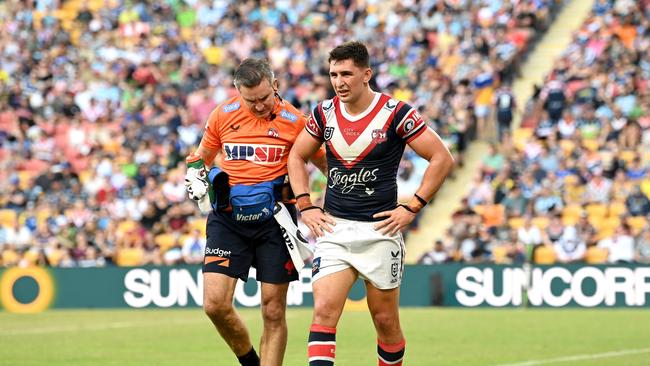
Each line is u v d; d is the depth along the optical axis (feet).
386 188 85.25
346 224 85.40
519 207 238.27
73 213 243.81
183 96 285.84
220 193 91.30
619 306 198.80
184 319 187.11
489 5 301.84
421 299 203.92
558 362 129.39
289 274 92.43
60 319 188.85
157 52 300.61
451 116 264.93
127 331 168.55
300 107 281.33
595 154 253.03
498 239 228.02
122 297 204.85
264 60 90.58
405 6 303.48
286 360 128.67
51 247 238.89
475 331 166.61
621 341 152.76
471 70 280.51
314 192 250.98
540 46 299.58
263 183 91.86
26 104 289.33
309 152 88.48
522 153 254.06
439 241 228.22
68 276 205.67
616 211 239.91
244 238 92.38
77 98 290.56
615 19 294.25
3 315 197.57
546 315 191.11
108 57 305.73
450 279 203.21
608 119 263.70
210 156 94.79
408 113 84.17
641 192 240.94
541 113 268.21
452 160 85.20
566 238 225.56
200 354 138.82
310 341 83.87
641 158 253.65
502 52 288.10
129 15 316.19
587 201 241.55
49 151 278.05
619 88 270.26
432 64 288.71
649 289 197.98
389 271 85.20
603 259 224.74
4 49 305.32
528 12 297.94
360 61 82.89
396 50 294.05
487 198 241.76
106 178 260.01
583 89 270.05
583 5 310.04
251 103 90.02
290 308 203.21
